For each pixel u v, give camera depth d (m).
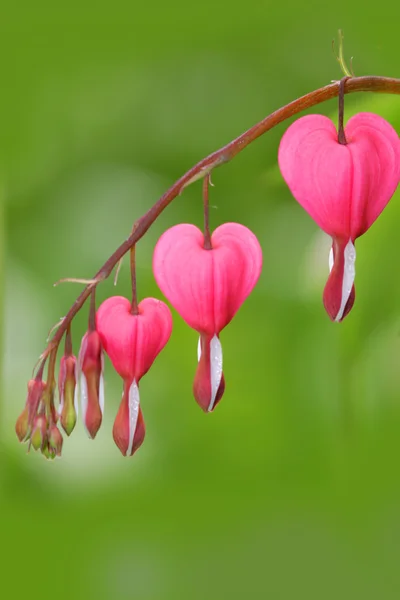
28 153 0.92
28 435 0.56
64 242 0.93
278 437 0.83
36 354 0.91
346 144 0.54
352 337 0.67
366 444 0.74
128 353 0.56
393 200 0.64
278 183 0.67
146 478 0.88
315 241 0.70
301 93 0.92
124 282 0.91
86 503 0.88
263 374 0.83
